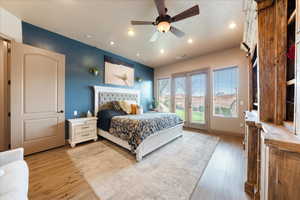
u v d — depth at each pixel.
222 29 2.68
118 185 1.60
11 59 2.20
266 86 1.24
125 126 2.55
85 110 3.46
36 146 2.48
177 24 2.50
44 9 2.10
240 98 3.60
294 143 0.62
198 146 2.88
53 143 2.71
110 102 3.90
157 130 2.62
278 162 0.68
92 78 3.63
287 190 0.65
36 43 2.61
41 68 2.54
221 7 2.02
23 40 2.45
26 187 0.97
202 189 1.53
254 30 1.93
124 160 2.24
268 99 1.24
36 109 2.48
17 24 2.33
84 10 2.12
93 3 1.96
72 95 3.20
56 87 2.77
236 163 2.14
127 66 4.64
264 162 0.89
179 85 5.03
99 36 3.04
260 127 1.18
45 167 2.01
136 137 2.25
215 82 4.11
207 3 1.94
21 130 2.30
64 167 2.01
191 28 2.64
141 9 2.10
